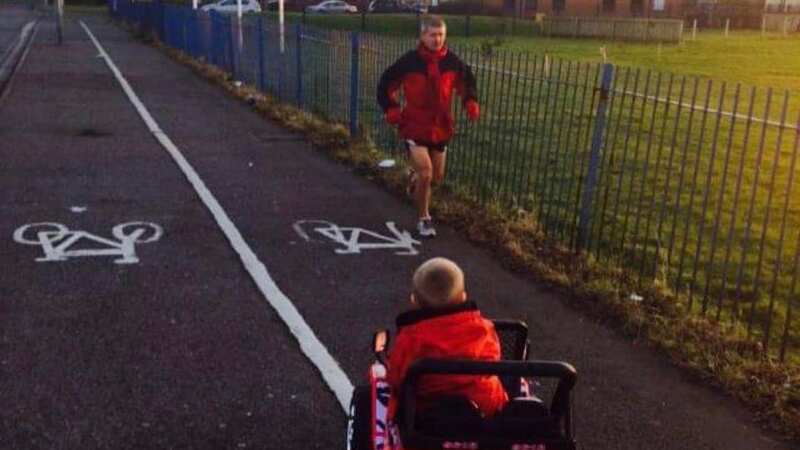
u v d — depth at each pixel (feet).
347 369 19.27
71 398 17.49
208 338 20.59
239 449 15.98
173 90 68.23
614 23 158.71
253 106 59.77
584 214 27.68
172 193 34.40
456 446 11.47
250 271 25.48
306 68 56.39
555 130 48.49
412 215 32.30
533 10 213.05
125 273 24.88
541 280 25.67
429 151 29.68
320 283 24.76
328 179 37.88
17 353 19.36
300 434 16.58
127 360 19.25
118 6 184.75
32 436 16.11
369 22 160.25
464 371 11.51
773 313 24.04
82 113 54.39
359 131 46.29
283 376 18.84
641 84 74.43
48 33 136.87
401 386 11.82
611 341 21.47
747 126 22.84
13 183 35.12
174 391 17.95
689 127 25.38
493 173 37.37
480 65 43.39
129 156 41.39
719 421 17.70
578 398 18.43
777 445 16.87
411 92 28.91
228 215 31.45
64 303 22.40
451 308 12.24
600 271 26.09
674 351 20.72
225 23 80.07
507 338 13.91
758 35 175.63
